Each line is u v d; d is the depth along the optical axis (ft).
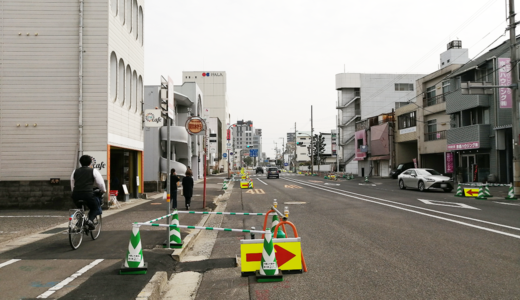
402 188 83.51
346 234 29.60
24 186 46.98
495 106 85.10
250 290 16.79
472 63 95.35
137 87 64.03
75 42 48.62
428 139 119.75
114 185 57.26
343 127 230.07
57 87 48.21
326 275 18.74
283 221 20.30
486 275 17.94
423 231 29.91
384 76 224.53
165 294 16.89
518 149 60.49
